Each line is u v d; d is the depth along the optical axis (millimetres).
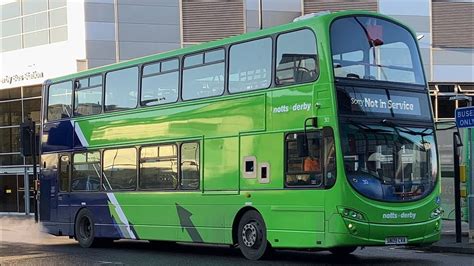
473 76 34281
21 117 36656
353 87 11414
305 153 11508
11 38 36344
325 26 11477
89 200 16984
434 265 11523
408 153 11695
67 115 18125
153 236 14805
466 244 14359
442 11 34219
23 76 35906
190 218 13812
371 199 11070
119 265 12672
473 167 14531
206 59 13828
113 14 32812
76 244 18766
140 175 15305
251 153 12531
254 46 12781
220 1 33594
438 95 33469
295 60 11922
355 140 11180
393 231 11180
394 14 33938
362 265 11562
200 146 13688
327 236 11031
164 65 14930
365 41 11828
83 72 17672
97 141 16859
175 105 14461
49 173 18688
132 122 15688
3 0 36531
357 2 33875
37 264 13164
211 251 15484
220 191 13141
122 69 16203
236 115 12938
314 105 11430
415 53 12477
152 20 33125
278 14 33562
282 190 11859
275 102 12164
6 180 38125
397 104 11875
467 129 15109
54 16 34719
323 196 11133
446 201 17469
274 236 11961
